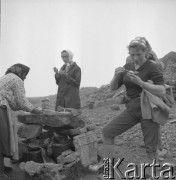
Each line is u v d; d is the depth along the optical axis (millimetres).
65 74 7043
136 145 6172
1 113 4824
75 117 5633
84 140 5352
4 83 4992
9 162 5371
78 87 7148
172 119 7691
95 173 5062
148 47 4586
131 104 4520
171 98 4512
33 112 5254
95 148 5469
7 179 4941
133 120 4555
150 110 4289
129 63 4691
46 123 5547
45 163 5062
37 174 4844
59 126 5449
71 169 4941
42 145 5711
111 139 4684
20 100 5012
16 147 4996
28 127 5688
